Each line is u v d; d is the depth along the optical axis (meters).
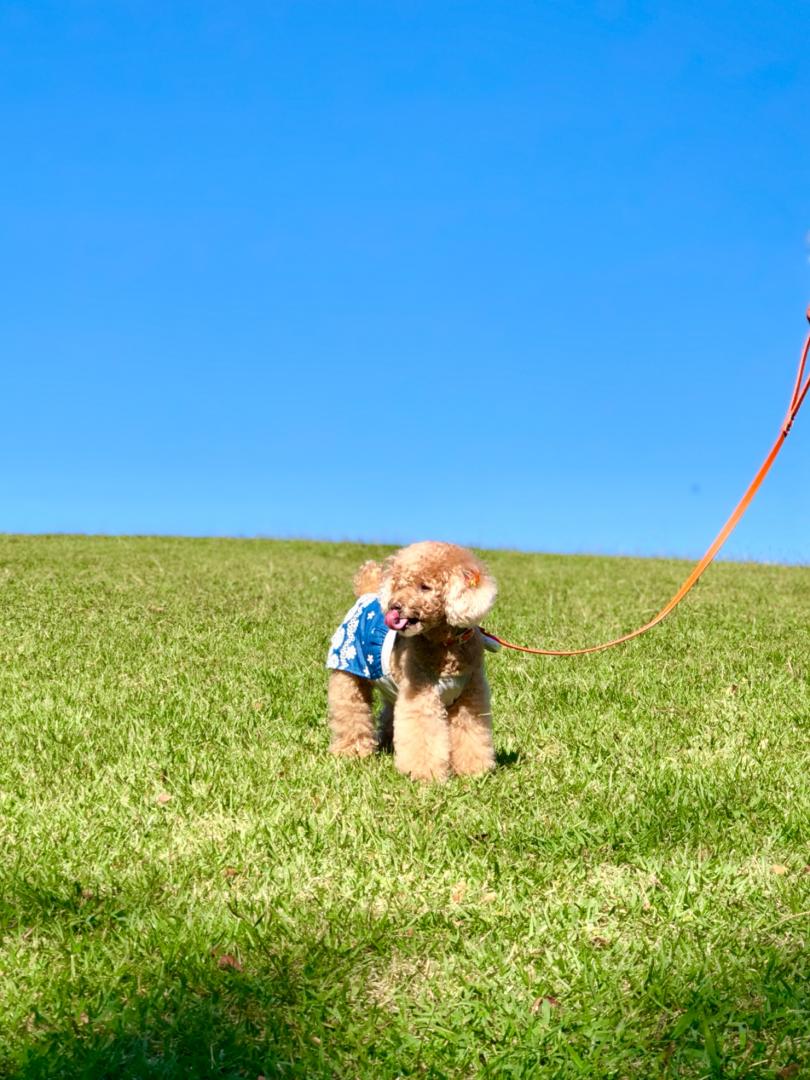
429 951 1.83
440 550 2.36
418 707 2.45
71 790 2.44
